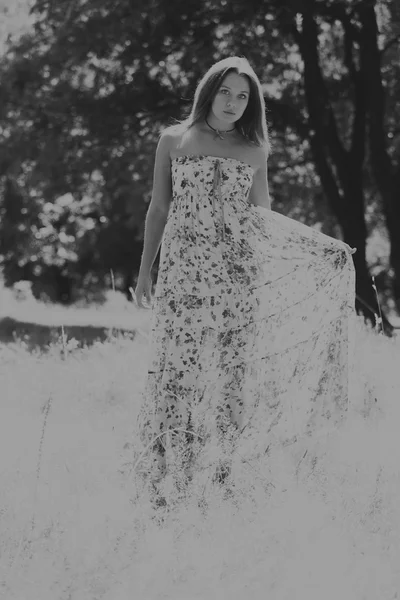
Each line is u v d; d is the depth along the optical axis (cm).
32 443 609
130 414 698
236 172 494
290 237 509
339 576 356
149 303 519
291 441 509
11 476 491
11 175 2295
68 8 2023
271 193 2439
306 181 2430
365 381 719
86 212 3312
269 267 505
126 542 373
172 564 359
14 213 3250
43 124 2139
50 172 2161
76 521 404
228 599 339
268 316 503
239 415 493
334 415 520
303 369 513
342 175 2064
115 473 496
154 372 492
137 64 2036
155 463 477
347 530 400
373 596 342
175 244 491
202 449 463
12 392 805
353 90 2234
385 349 884
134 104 2050
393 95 2258
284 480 451
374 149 2008
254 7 1880
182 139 499
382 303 3162
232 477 449
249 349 494
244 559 363
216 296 489
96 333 1688
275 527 394
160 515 415
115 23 1958
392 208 2048
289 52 2148
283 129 2077
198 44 1973
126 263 3888
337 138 2055
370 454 543
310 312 514
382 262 3189
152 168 2098
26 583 338
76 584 338
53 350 999
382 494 442
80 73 2158
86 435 630
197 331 487
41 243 3419
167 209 512
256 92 502
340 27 2212
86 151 2139
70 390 810
